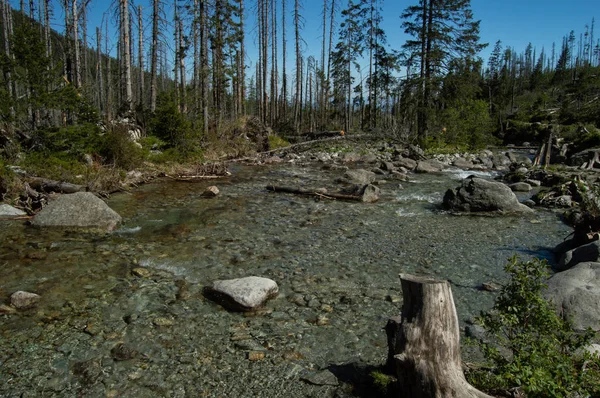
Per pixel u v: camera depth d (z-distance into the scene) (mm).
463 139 25922
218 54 27859
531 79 73750
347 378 3750
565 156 21359
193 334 4508
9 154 12453
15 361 3955
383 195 12883
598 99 39719
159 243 7723
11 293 5406
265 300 5289
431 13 25469
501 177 16703
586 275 5078
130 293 5508
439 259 7066
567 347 3525
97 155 14609
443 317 3117
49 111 15070
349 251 7430
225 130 24844
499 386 3162
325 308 5164
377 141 28406
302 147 26766
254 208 10875
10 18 27641
